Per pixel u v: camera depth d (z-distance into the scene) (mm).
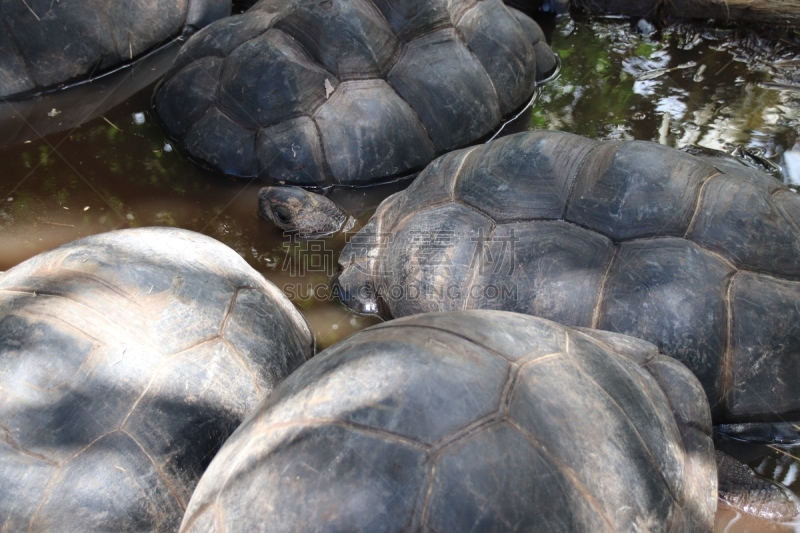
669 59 5387
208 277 2812
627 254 2857
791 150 4395
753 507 2531
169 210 4008
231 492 1831
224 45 4406
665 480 2072
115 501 2236
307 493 1701
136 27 5172
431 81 4250
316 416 1844
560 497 1771
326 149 4078
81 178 4203
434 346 1966
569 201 2994
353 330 3400
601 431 1958
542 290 2898
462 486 1694
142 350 2447
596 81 5141
